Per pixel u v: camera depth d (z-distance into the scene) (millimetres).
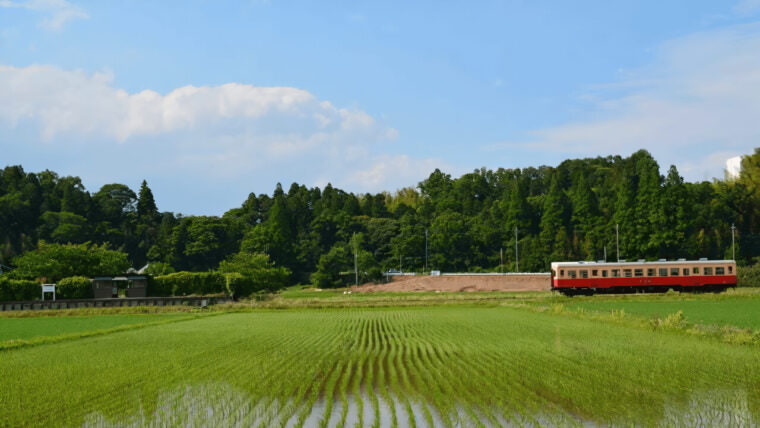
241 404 21453
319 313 70188
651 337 38375
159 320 61625
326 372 27469
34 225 175625
